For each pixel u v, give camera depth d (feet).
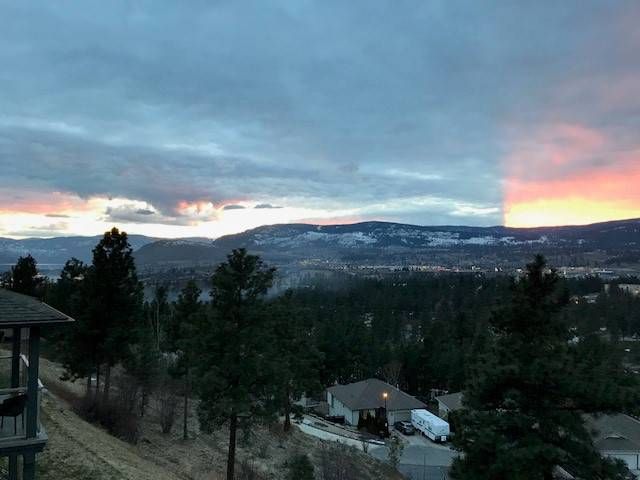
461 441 44.24
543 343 45.19
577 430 42.14
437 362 206.08
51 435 50.24
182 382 112.98
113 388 99.09
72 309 76.89
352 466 89.30
